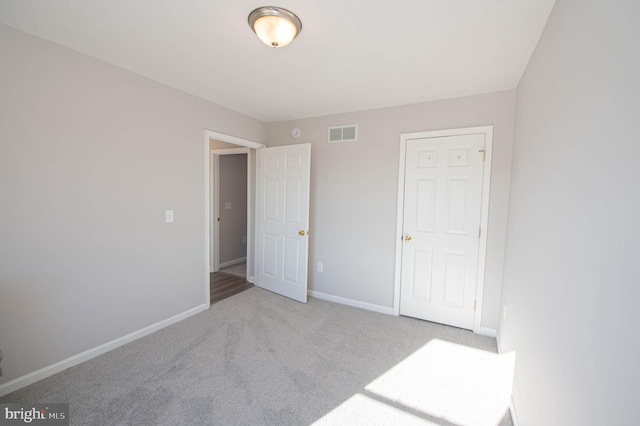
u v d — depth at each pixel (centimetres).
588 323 83
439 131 281
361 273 328
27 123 179
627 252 64
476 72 220
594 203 83
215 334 258
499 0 139
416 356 229
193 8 151
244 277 439
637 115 61
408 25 162
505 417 168
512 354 185
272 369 208
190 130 283
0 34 167
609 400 69
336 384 193
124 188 232
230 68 223
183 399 176
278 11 148
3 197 171
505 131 255
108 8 152
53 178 192
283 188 358
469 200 272
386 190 310
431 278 292
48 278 192
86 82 205
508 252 235
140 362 213
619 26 72
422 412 170
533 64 180
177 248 278
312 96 281
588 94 90
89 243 212
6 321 175
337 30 168
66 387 183
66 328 202
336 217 340
